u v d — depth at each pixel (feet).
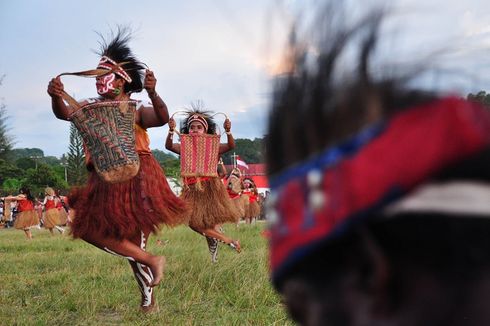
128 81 16.80
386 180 2.00
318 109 2.35
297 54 2.48
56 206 58.59
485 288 2.00
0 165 168.66
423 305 2.04
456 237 2.01
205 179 25.67
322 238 2.15
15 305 18.39
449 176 2.02
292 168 2.39
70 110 16.97
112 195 16.37
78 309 17.46
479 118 2.05
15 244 40.83
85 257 29.25
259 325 14.70
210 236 25.32
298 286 2.34
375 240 2.08
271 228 2.59
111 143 16.08
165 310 17.02
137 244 16.85
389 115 2.14
